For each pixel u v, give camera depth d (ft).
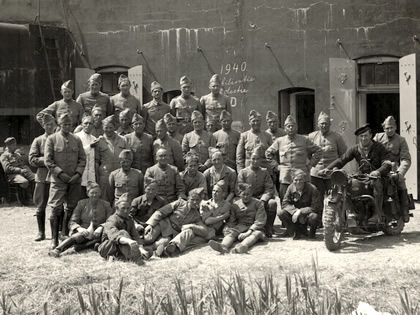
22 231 44.04
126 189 40.50
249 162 43.96
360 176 38.40
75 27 62.28
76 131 44.60
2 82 57.16
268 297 26.78
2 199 55.93
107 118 42.32
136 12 61.11
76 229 37.99
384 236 39.55
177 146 43.83
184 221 38.86
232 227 39.19
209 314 26.37
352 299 28.84
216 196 39.55
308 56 56.08
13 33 57.88
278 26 56.90
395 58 53.93
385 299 29.01
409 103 52.65
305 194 39.65
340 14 55.06
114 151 42.22
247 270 33.04
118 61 61.67
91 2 61.98
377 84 54.85
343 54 55.11
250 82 57.88
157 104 47.70
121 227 36.32
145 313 25.38
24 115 58.29
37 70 59.16
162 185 40.65
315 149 42.42
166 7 60.34
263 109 57.57
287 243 38.58
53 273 33.19
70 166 39.42
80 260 35.65
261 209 39.37
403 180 39.29
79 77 61.46
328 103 55.62
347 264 33.50
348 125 54.85
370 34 54.34
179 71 60.13
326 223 36.06
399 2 53.52
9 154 55.21
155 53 60.75
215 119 47.37
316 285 28.58
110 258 35.55
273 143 42.98
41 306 29.01
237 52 58.23
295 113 59.16
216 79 47.47
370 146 38.73
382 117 61.67
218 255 36.27
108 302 27.45
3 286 31.35
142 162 43.55
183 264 34.40
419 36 53.16
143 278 32.04
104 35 61.82
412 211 48.29
